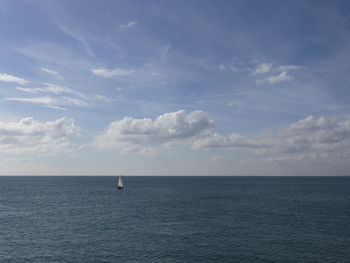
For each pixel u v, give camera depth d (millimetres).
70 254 39531
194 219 66375
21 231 53594
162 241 46156
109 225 59312
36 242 45688
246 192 154125
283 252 40094
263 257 37938
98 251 40938
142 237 48750
